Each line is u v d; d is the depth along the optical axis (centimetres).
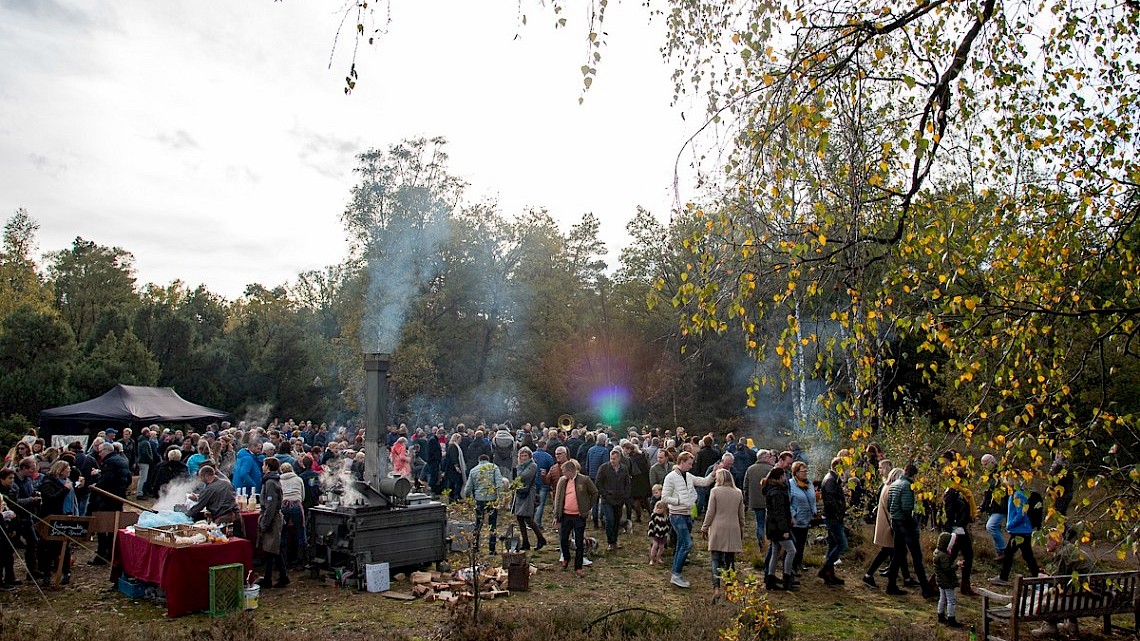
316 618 884
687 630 752
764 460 1304
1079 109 657
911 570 1170
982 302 551
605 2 582
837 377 609
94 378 3145
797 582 1077
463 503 1123
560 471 1392
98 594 983
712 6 640
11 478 1006
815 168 575
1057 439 543
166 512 1055
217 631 750
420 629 841
